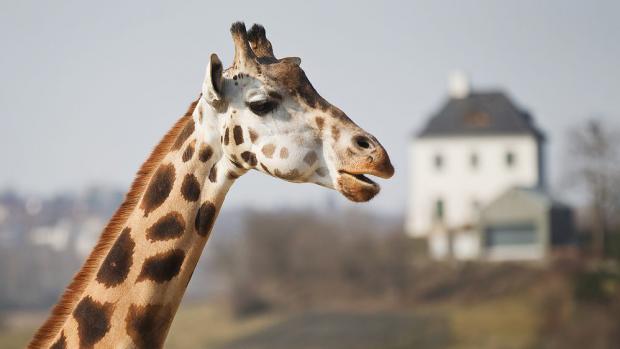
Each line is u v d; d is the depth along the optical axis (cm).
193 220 1911
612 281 19538
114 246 1905
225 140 1892
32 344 1888
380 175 1827
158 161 1958
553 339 18162
